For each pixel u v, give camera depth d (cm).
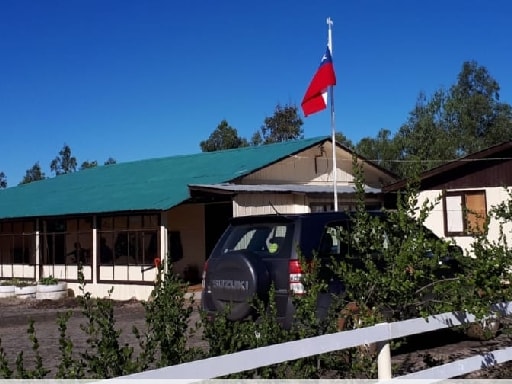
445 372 564
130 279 1895
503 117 4603
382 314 577
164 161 2483
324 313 727
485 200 1831
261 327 552
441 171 1888
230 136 4938
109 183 2334
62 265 2123
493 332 828
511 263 611
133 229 1914
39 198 2406
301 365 522
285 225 806
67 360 477
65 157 7019
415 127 4394
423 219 604
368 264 593
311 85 1675
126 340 999
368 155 4088
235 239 851
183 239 2294
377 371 533
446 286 597
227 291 786
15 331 1215
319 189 1897
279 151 2052
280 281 772
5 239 2405
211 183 1834
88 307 543
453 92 4897
